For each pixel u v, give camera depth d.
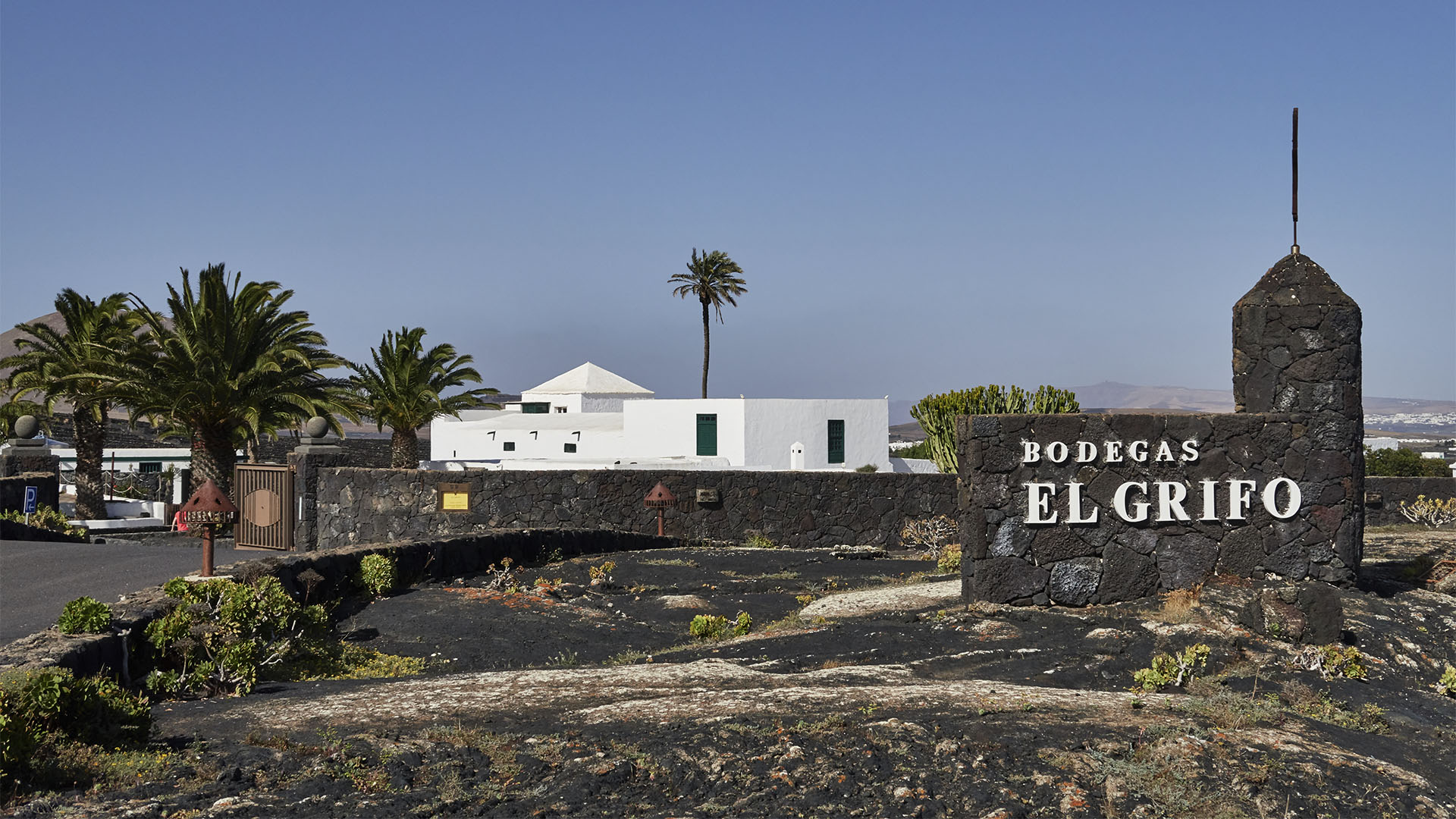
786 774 7.09
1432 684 11.59
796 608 16.23
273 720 8.79
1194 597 13.95
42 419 49.84
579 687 10.05
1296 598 12.37
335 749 7.59
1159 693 10.20
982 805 6.72
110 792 6.60
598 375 72.44
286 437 71.44
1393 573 16.50
